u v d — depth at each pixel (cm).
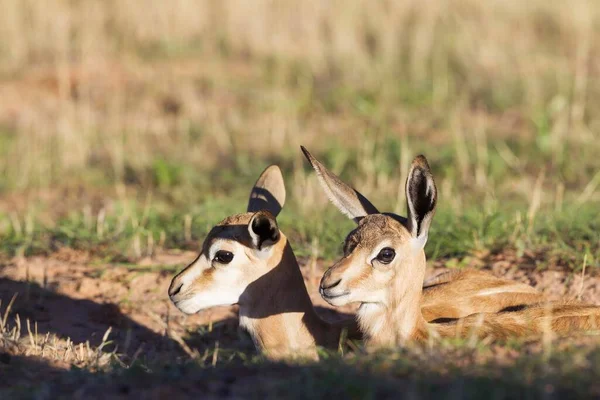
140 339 1631
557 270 1709
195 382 1134
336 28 4272
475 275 1584
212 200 2302
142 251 1973
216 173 2852
